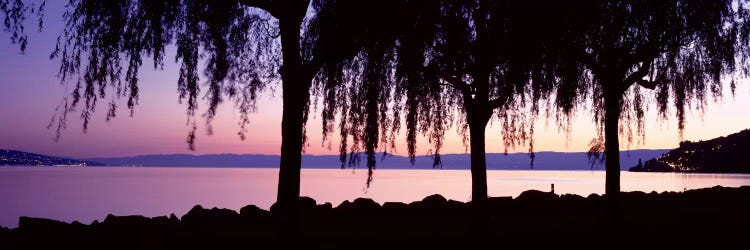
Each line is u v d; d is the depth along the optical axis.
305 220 12.19
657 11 9.34
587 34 9.06
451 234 10.58
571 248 9.30
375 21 7.53
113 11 7.42
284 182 7.16
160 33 7.47
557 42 8.66
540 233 10.76
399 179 150.00
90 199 74.94
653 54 10.12
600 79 10.24
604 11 8.91
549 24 8.34
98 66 7.54
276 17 7.63
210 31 7.70
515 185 104.31
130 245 9.20
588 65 9.97
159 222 11.34
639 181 103.56
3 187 108.31
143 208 58.44
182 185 124.38
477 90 9.56
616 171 10.32
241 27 8.04
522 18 8.25
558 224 11.98
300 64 7.36
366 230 11.05
